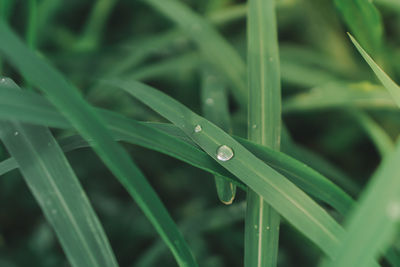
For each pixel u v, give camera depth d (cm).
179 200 33
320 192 24
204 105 30
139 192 23
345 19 28
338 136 35
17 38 22
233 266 31
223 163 24
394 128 33
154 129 24
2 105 23
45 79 22
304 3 35
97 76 34
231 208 31
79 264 23
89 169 34
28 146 24
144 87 26
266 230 24
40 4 33
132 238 32
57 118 23
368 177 33
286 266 31
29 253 31
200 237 31
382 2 30
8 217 32
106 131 22
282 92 36
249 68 27
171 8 33
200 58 33
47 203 23
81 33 40
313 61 35
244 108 32
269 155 25
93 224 23
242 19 40
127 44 36
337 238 23
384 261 27
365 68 33
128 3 42
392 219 21
